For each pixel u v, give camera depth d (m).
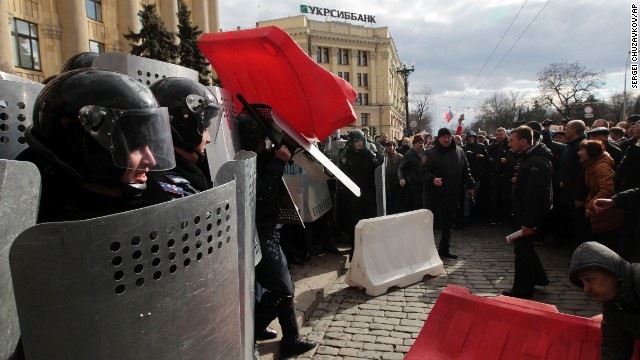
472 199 7.88
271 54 2.71
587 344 2.23
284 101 2.98
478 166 8.38
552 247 6.26
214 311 1.19
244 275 1.51
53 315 0.86
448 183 5.62
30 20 16.33
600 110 41.31
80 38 17.86
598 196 4.45
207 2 29.17
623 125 7.69
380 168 5.29
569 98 42.19
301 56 2.67
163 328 1.03
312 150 2.84
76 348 0.89
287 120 3.06
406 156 7.77
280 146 2.75
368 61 63.28
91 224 0.87
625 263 1.85
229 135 2.50
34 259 0.83
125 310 0.94
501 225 8.12
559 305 4.00
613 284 1.83
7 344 0.88
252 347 1.71
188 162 1.71
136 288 0.96
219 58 2.97
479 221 8.62
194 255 1.10
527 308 2.48
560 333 2.31
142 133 1.15
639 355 1.87
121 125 1.09
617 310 1.86
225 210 1.23
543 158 3.94
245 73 2.97
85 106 1.04
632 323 1.83
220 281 1.22
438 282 4.73
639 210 3.40
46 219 1.08
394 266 4.61
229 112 2.59
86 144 1.06
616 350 1.91
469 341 2.54
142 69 2.34
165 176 1.50
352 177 5.13
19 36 15.97
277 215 2.75
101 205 1.15
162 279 1.02
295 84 2.81
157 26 15.82
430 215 5.13
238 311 1.33
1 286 0.86
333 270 4.82
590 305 3.98
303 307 3.72
